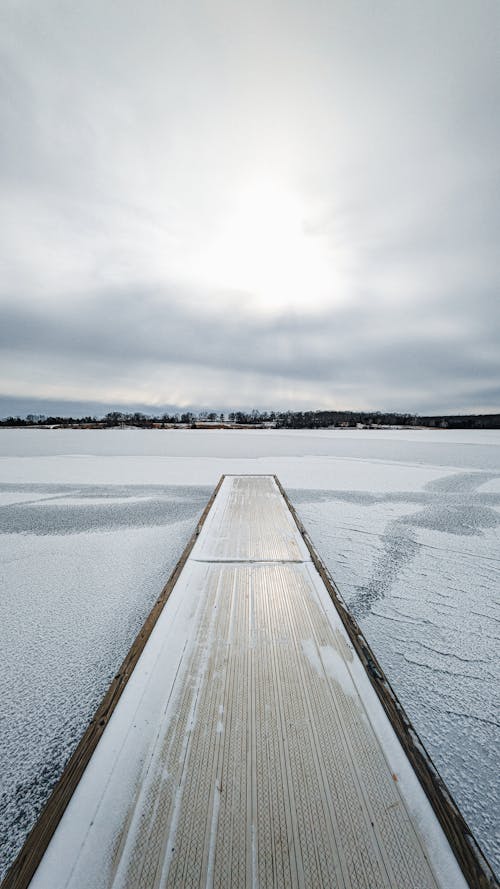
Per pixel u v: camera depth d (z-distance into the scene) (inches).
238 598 77.7
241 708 48.9
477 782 51.8
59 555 133.0
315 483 265.6
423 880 31.9
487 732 59.3
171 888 31.1
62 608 95.8
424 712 63.2
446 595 103.1
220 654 59.6
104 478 289.9
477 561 126.6
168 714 47.7
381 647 80.4
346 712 48.3
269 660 58.2
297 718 47.3
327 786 39.2
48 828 34.7
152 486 259.3
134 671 55.1
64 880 31.4
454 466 347.6
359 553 133.8
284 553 102.7
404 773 40.4
